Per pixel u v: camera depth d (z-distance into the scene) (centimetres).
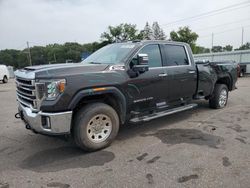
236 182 332
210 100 760
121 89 473
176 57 604
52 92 400
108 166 391
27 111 434
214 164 385
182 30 6350
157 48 561
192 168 374
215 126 584
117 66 473
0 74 2533
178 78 589
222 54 3002
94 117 439
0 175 374
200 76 654
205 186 325
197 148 451
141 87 508
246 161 393
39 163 411
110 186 333
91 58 573
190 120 641
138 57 484
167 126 595
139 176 356
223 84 771
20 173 378
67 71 416
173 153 432
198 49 6444
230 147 452
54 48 8069
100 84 439
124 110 486
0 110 887
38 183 347
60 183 346
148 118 521
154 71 534
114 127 466
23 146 493
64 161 416
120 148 463
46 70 411
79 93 417
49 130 407
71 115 414
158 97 550
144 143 486
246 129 556
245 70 2428
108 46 596
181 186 327
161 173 362
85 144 433
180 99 617
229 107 790
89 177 359
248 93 1112
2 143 513
